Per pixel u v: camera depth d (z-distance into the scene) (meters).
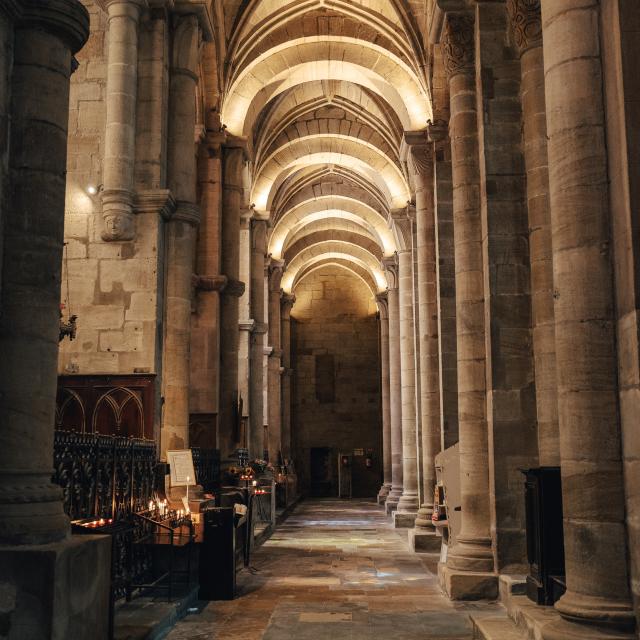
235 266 18.22
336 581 12.04
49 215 6.11
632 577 5.72
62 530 5.74
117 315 11.79
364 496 39.78
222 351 17.83
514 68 10.84
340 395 40.69
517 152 10.62
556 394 9.77
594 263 6.09
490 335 10.25
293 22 18.78
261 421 23.66
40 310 5.95
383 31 18.38
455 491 12.66
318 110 24.72
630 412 5.73
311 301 41.12
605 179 6.16
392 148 24.02
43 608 5.27
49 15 6.22
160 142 12.24
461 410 11.20
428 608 9.75
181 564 10.38
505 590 9.56
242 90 19.08
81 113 12.42
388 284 30.84
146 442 10.32
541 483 7.93
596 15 6.33
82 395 11.57
